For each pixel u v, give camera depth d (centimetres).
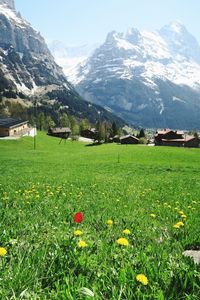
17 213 941
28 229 716
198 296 376
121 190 2053
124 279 405
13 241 571
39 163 7244
